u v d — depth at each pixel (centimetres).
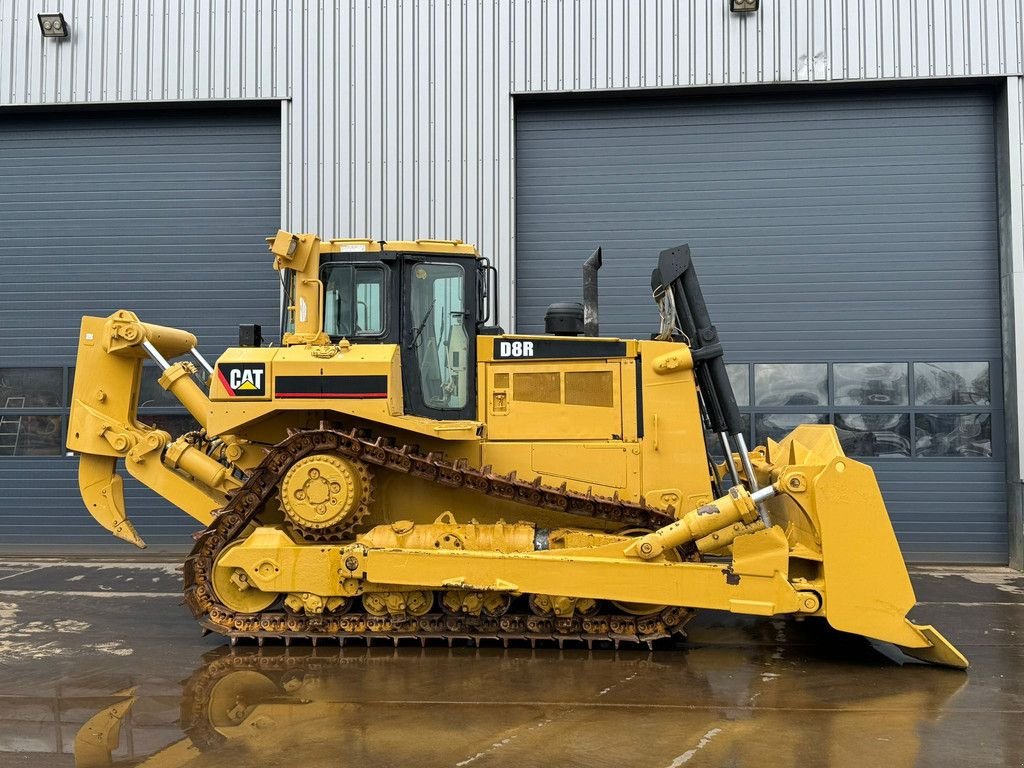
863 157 985
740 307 993
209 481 636
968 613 709
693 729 426
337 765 379
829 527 531
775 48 952
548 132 1016
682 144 1002
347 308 620
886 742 410
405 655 565
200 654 571
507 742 407
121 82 995
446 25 977
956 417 966
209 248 1034
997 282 967
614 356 621
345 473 563
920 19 944
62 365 1039
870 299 980
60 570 912
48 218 1046
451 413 622
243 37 988
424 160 975
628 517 588
